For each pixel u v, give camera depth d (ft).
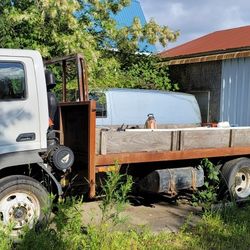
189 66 49.80
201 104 48.55
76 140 19.97
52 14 29.68
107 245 15.87
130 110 35.14
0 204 17.11
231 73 44.80
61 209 15.79
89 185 18.99
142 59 48.39
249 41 48.96
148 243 17.57
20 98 18.15
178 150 22.27
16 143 17.98
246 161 25.22
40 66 18.69
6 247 14.48
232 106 44.65
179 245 17.72
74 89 24.73
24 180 17.52
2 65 17.89
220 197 24.79
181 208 24.17
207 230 19.40
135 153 20.61
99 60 34.06
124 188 16.72
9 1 33.12
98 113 33.22
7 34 31.91
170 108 38.14
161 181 22.00
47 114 18.83
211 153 23.50
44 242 15.05
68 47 30.71
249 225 20.18
